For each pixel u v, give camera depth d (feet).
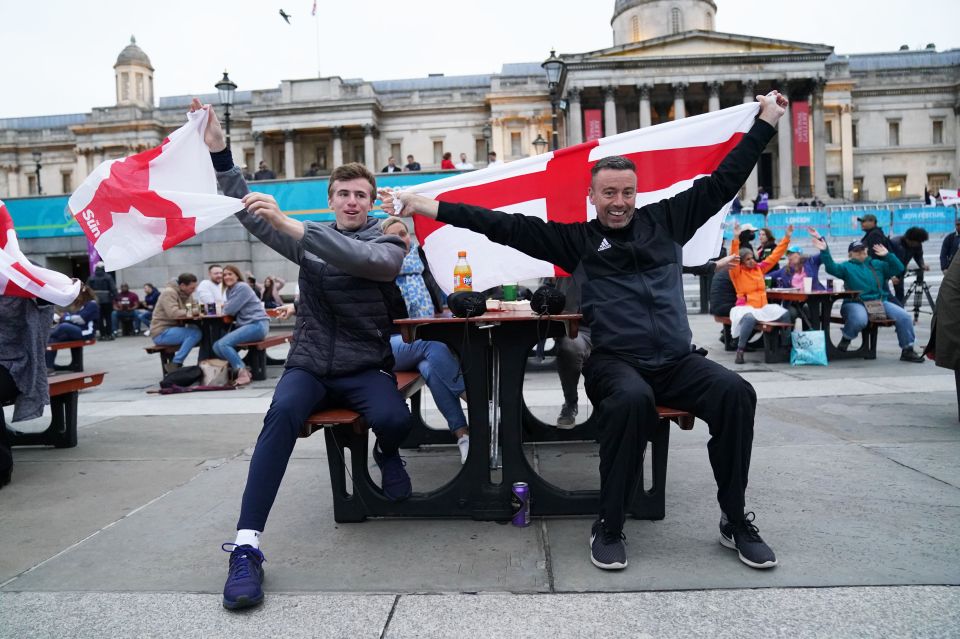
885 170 186.70
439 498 10.37
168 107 195.52
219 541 9.75
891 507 10.12
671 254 9.93
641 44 154.92
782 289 30.42
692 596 7.48
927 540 8.79
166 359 28.99
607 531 8.49
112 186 11.45
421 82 216.54
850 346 31.50
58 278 13.26
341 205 10.55
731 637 6.57
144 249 11.26
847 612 6.98
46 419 20.63
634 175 9.68
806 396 19.48
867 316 26.55
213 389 26.14
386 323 10.36
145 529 10.36
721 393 8.54
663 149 13.70
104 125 192.34
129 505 11.62
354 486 10.37
